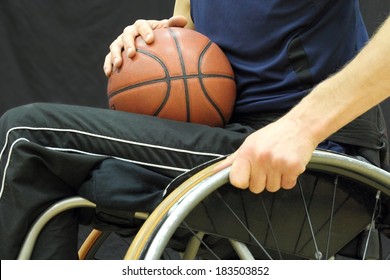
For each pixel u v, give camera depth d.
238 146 1.76
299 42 1.93
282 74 1.96
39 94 3.41
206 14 2.10
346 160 1.71
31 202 1.66
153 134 1.72
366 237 1.95
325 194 1.84
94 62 3.41
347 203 1.87
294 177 1.54
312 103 1.56
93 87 3.42
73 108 1.76
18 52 3.39
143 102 1.82
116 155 1.71
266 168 1.54
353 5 2.05
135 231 1.85
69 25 3.39
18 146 1.66
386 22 1.51
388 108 3.22
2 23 3.37
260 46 1.97
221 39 2.04
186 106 1.82
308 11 1.93
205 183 1.54
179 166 1.72
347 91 1.53
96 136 1.71
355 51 2.09
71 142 1.72
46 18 3.38
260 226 1.79
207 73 1.85
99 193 1.66
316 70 1.94
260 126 1.98
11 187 1.66
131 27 1.96
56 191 1.71
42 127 1.72
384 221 1.96
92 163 1.69
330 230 1.84
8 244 1.67
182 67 1.83
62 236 1.72
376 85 1.51
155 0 3.39
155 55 1.84
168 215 1.50
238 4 2.00
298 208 1.83
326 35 1.97
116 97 1.88
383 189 1.80
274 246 1.82
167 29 1.92
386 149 2.06
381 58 1.48
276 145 1.52
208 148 1.74
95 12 3.38
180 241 1.90
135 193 1.67
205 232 1.74
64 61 3.40
